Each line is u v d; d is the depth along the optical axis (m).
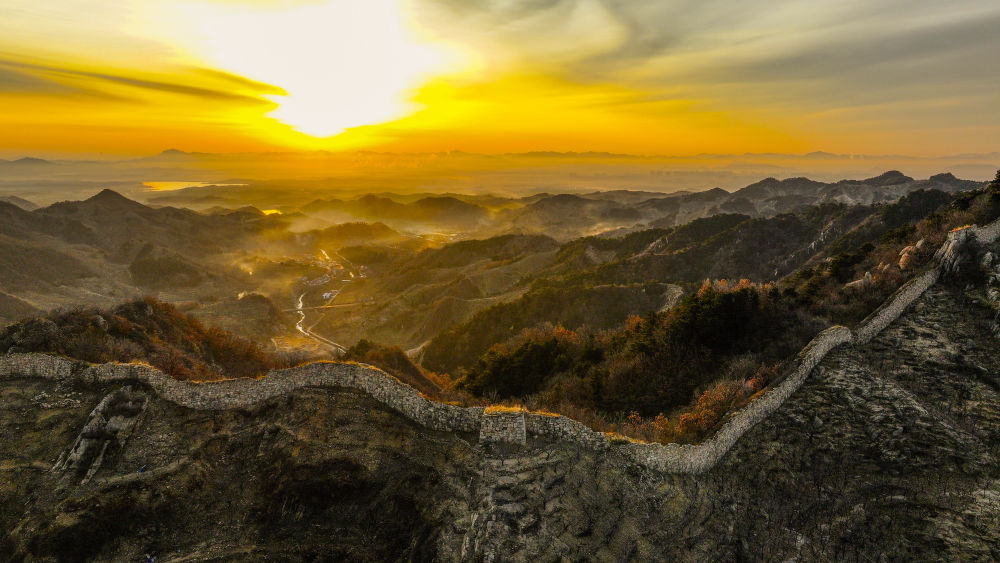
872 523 24.67
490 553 20.38
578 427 27.11
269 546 21.89
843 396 34.81
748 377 41.38
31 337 40.25
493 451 25.78
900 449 29.47
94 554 21.55
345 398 28.80
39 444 26.94
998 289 41.75
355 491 23.95
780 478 28.02
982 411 32.41
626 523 23.17
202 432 27.66
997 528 23.62
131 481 24.53
